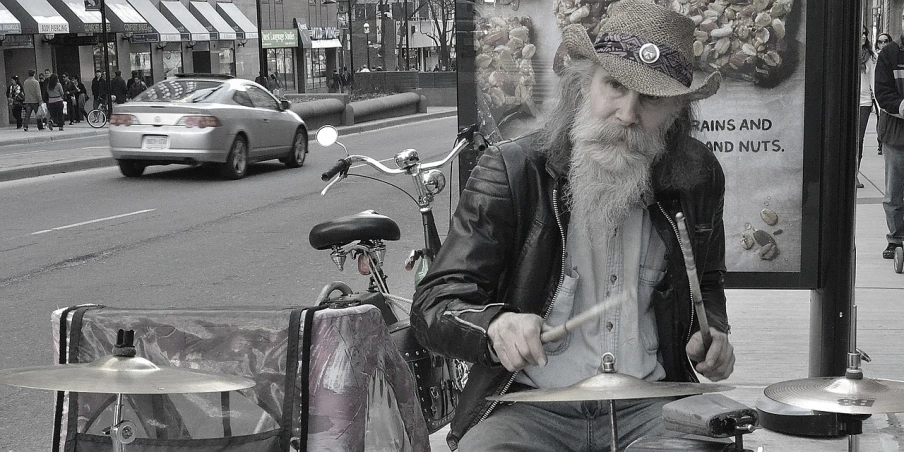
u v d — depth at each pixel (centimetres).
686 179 255
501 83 489
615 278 257
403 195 1471
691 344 258
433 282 248
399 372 281
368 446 266
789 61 454
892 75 818
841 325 448
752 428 210
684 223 243
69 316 277
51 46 4062
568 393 213
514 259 254
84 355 276
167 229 1180
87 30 4122
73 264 965
